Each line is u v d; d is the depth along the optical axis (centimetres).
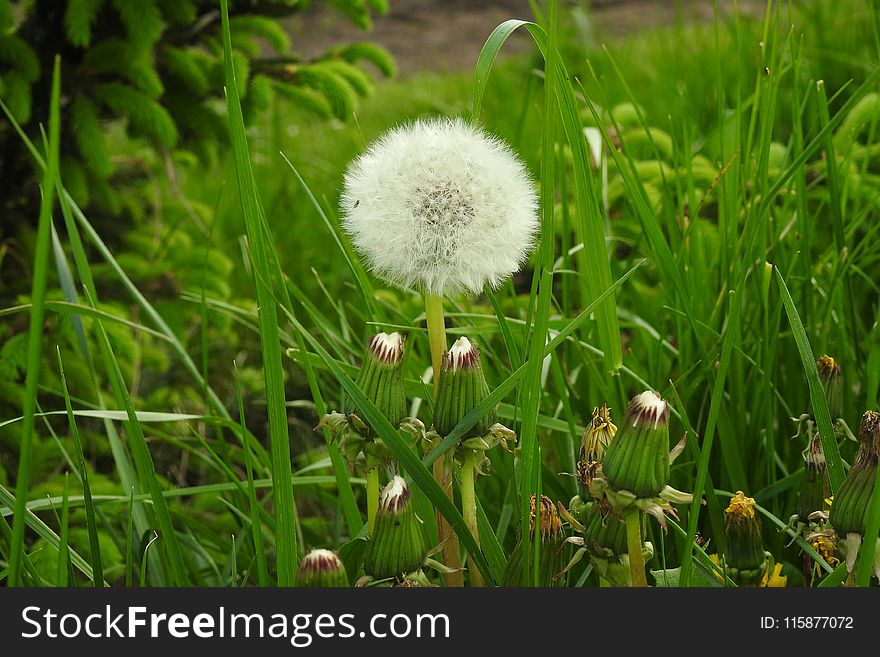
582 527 31
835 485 33
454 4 233
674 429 44
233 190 100
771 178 56
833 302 48
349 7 73
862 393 45
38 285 25
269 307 30
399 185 31
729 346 29
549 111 29
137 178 73
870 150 51
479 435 31
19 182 66
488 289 35
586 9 141
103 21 64
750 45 82
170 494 40
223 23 29
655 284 61
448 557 32
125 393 33
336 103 66
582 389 49
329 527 52
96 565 33
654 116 88
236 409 69
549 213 29
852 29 90
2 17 56
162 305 64
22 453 27
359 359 48
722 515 39
